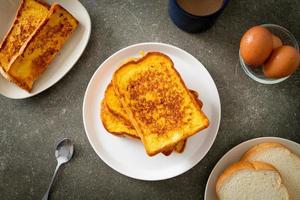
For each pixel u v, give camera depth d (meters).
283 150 0.61
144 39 0.66
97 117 0.63
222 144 0.65
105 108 0.62
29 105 0.65
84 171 0.64
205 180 0.64
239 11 0.66
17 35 0.63
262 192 0.61
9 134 0.65
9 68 0.60
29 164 0.64
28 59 0.61
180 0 0.60
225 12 0.66
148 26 0.66
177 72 0.59
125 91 0.59
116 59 0.63
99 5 0.66
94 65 0.65
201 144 0.62
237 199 0.61
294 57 0.57
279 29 0.64
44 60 0.63
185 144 0.62
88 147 0.64
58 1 0.64
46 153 0.64
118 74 0.59
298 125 0.65
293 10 0.66
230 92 0.65
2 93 0.62
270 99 0.65
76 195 0.64
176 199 0.64
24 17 0.63
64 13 0.61
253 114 0.65
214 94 0.63
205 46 0.66
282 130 0.65
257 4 0.66
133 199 0.64
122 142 0.63
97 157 0.64
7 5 0.64
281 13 0.66
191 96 0.59
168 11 0.65
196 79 0.64
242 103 0.65
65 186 0.64
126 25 0.66
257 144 0.62
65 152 0.64
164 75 0.60
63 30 0.63
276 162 0.62
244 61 0.63
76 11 0.64
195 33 0.65
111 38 0.66
